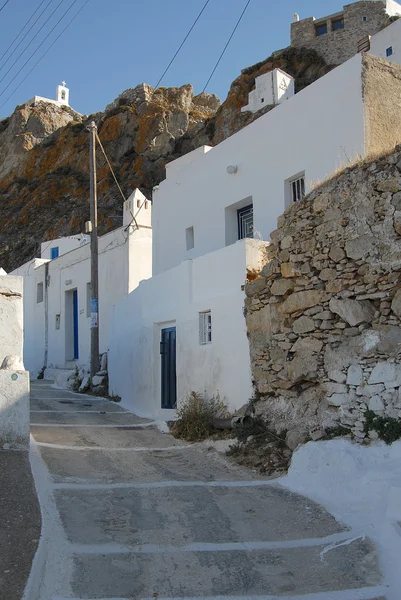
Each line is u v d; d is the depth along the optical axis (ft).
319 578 15.78
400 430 22.93
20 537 16.88
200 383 36.83
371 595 14.80
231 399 33.47
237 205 46.29
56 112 234.17
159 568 16.24
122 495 22.38
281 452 27.12
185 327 39.19
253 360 31.81
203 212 49.62
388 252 24.93
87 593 14.52
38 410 44.52
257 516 20.45
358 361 25.53
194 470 26.84
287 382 28.99
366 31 159.22
